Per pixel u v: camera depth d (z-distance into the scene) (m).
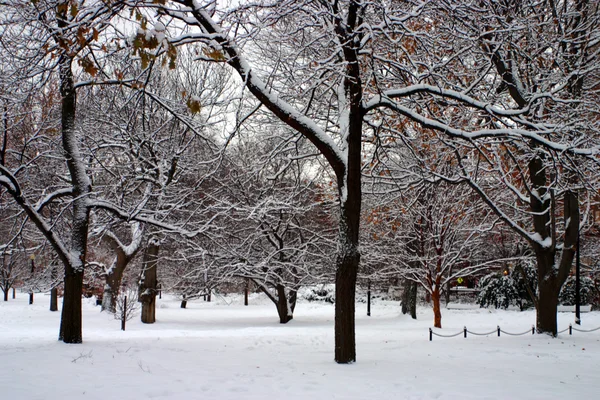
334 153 10.56
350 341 10.27
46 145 15.02
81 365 9.41
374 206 20.34
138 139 15.83
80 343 12.73
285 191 24.08
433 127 10.84
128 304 22.39
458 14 10.34
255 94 10.28
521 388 7.96
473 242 22.72
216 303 38.78
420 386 8.04
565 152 11.62
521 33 12.77
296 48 12.27
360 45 10.24
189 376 8.59
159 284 30.14
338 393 7.50
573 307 26.97
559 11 14.56
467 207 21.75
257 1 10.05
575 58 15.03
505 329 19.61
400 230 23.05
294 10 9.79
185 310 31.72
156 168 16.25
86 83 12.64
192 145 19.70
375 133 12.20
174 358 10.59
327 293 37.53
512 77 14.70
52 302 28.75
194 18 9.43
